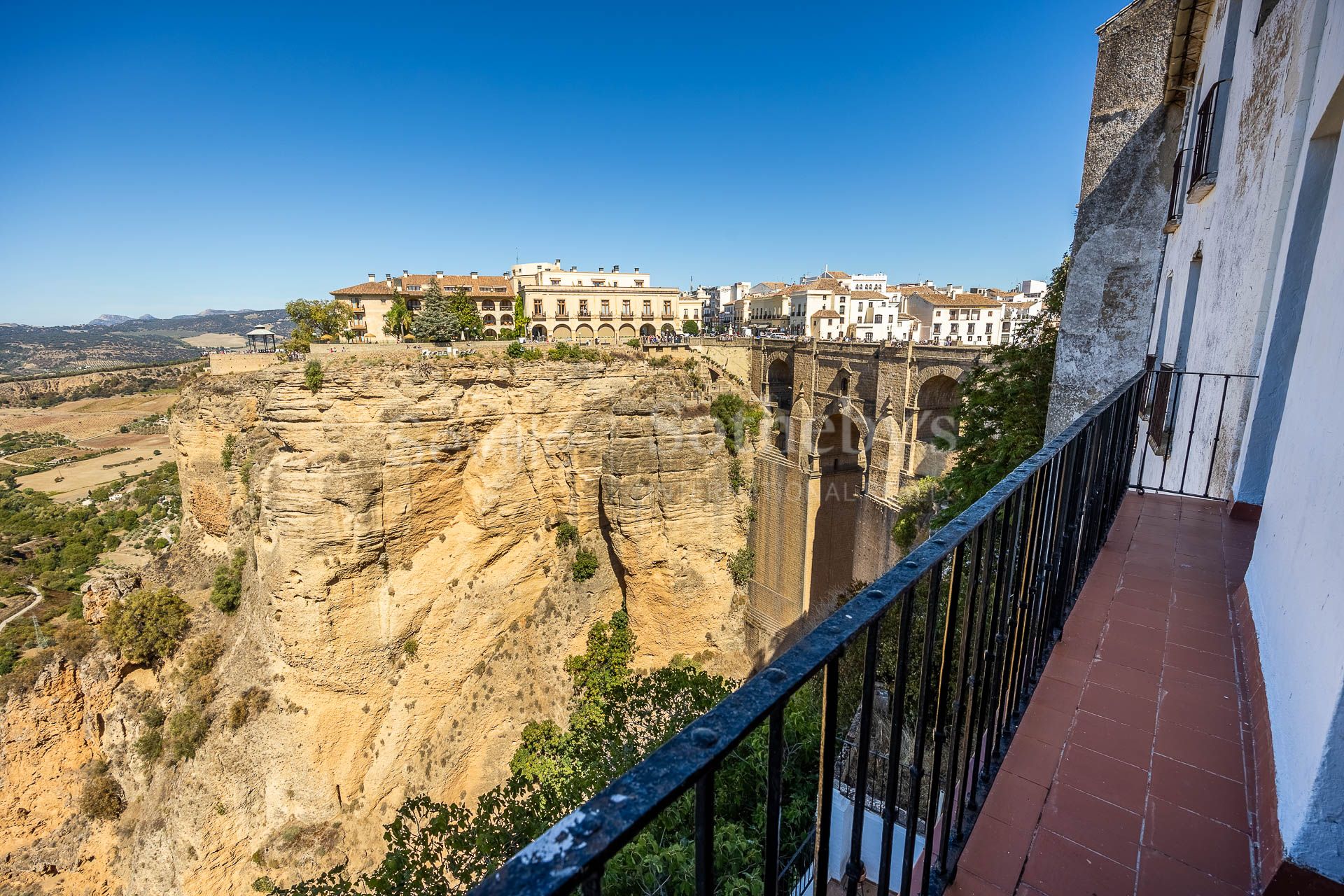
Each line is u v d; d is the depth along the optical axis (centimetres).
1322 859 266
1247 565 606
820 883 220
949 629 288
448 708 3997
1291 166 647
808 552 4412
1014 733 397
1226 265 852
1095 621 515
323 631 3619
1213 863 304
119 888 3772
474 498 4116
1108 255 1301
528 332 8012
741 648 4747
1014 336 2297
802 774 1174
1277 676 372
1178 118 1208
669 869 1050
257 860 3553
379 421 3641
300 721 3662
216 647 4150
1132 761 370
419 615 3872
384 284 8644
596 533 4631
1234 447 761
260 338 6562
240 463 4547
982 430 1845
